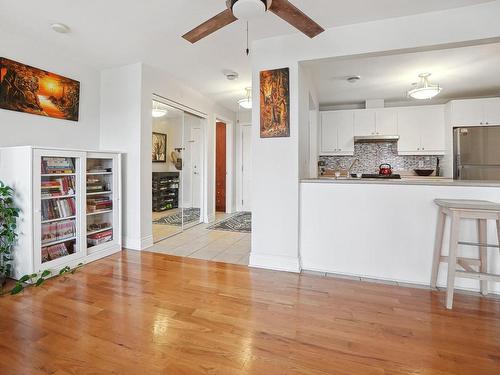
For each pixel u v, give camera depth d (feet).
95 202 10.50
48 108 10.04
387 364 4.82
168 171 16.02
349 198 8.79
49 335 5.60
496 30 7.17
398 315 6.46
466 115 14.74
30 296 7.30
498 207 6.42
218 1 7.27
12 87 8.96
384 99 16.87
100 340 5.45
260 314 6.48
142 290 7.73
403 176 16.66
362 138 16.60
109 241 10.97
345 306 6.88
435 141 15.90
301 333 5.73
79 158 9.46
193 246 12.24
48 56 10.05
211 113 17.60
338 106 18.21
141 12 7.77
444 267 8.04
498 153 14.33
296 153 8.96
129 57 10.82
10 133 8.99
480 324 6.07
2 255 8.25
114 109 11.86
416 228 8.18
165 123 15.69
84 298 7.22
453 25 7.47
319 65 11.50
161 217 16.26
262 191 9.43
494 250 7.58
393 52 8.15
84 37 9.23
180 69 12.12
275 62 9.10
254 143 9.45
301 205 9.31
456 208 6.66
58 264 8.82
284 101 9.02
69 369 4.68
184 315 6.41
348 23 8.23
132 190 11.65
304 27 6.04
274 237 9.36
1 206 7.72
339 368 4.73
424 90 11.91
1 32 8.67
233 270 9.34
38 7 7.54
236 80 13.61
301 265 9.34
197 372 4.62
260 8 5.18
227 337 5.58
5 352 5.09
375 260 8.59
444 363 4.85
